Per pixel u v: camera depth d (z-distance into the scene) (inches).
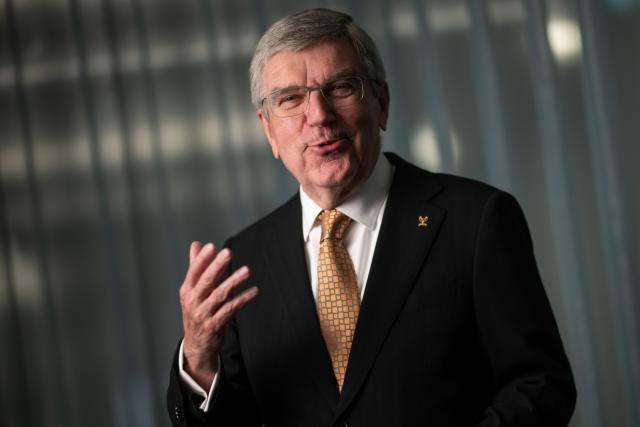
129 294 190.7
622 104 174.1
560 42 178.9
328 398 77.0
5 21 194.7
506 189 178.9
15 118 194.5
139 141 192.2
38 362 192.7
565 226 175.0
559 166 175.5
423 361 75.7
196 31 191.6
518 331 75.1
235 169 189.5
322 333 80.0
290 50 80.2
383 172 87.0
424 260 78.9
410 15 184.4
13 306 192.7
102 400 191.3
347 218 83.7
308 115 79.4
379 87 85.6
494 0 181.3
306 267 83.8
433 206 81.8
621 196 172.7
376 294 78.2
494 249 77.2
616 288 172.7
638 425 171.0
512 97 179.9
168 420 190.1
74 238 193.0
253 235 91.3
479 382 78.1
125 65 192.7
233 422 83.2
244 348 84.6
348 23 82.8
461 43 182.5
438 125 182.1
